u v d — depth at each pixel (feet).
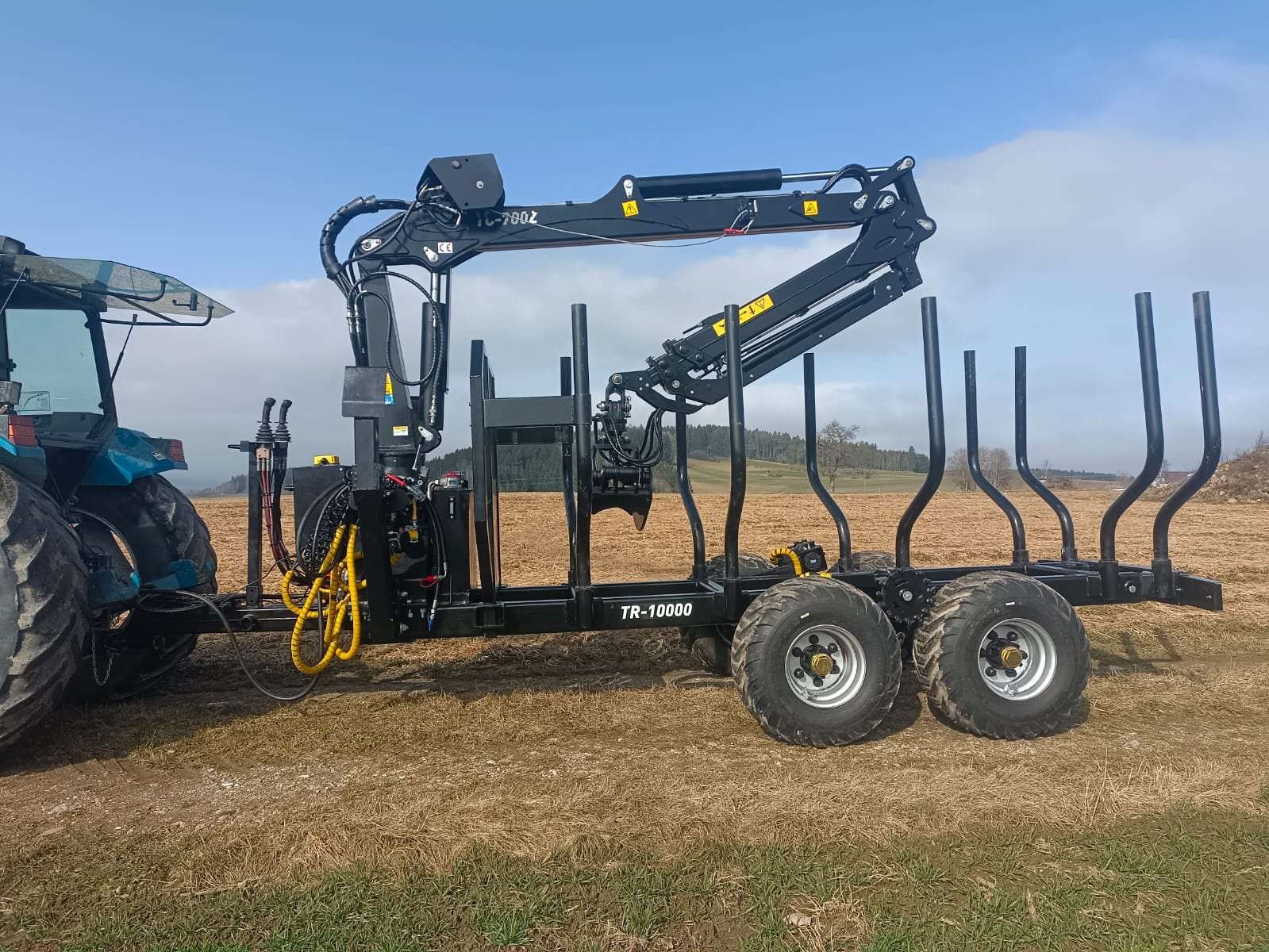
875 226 16.83
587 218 16.24
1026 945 7.98
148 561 16.93
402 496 14.20
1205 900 8.61
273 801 11.50
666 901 8.63
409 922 8.32
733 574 14.62
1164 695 15.88
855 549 44.09
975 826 10.24
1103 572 15.34
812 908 8.52
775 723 13.16
